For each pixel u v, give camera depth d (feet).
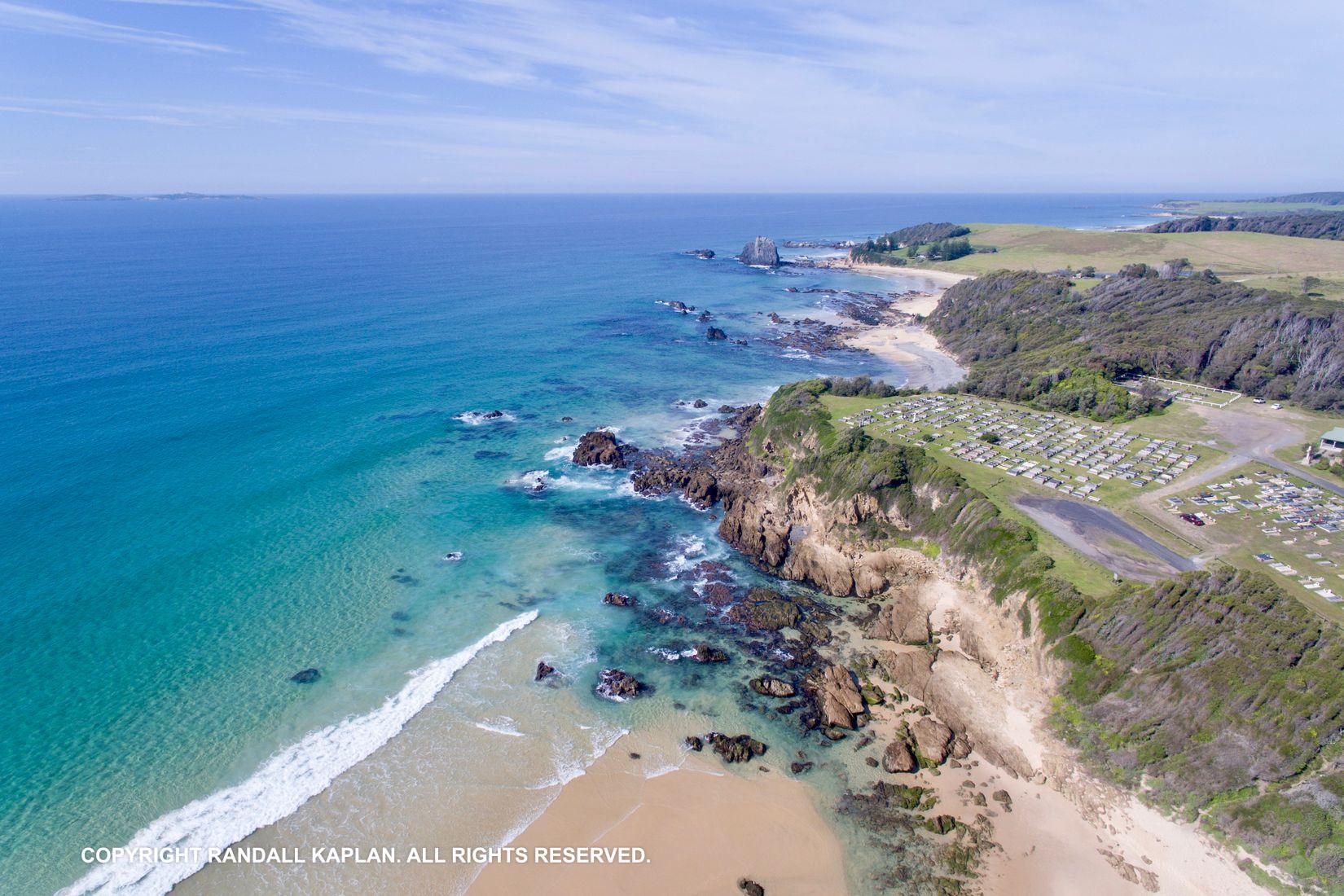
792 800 149.07
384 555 231.71
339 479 277.64
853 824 143.64
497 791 148.87
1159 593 169.58
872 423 310.45
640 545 247.50
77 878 127.03
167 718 162.20
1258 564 196.54
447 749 158.92
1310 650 151.84
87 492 247.09
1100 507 230.89
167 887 126.62
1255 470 258.37
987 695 175.22
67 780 145.59
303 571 219.20
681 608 213.46
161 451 280.72
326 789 147.43
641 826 142.10
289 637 190.90
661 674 185.88
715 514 270.46
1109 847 137.90
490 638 195.83
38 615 188.75
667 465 304.91
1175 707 152.76
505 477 291.99
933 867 134.72
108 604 195.42
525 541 246.27
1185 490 243.19
